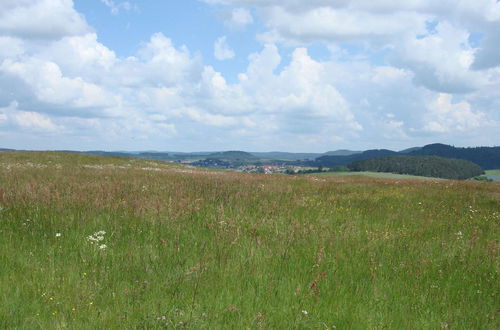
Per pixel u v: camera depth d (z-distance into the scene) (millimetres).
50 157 33656
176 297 5000
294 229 8469
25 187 12031
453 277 6164
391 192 16938
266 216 9961
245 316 4547
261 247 7129
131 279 5531
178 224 8664
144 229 8203
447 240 8398
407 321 4656
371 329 4426
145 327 4168
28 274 5445
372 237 8305
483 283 5957
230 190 14781
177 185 15453
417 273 6199
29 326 4109
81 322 4246
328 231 8602
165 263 6188
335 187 18484
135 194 12258
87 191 12383
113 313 4477
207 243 7348
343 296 5270
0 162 28641
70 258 6250
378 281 5828
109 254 6504
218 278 5605
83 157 36125
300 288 5363
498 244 8109
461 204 14000
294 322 4445
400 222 10398
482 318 4773
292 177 26625
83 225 8195
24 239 7031
